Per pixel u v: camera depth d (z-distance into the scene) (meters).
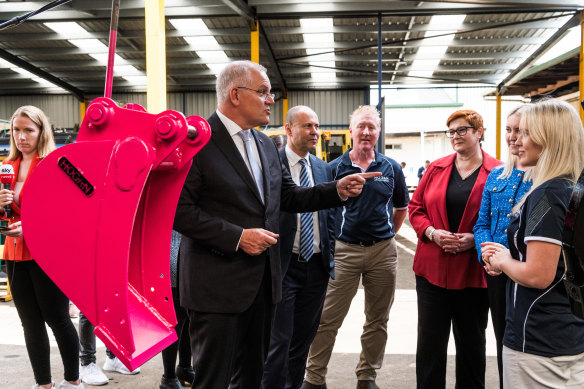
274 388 2.50
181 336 3.12
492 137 27.28
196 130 1.35
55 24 12.23
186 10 10.57
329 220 2.70
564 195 1.53
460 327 2.63
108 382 3.23
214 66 16.27
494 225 2.36
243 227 1.81
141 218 1.44
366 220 2.98
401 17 11.57
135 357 1.19
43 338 2.64
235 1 9.42
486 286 2.52
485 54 14.69
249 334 1.90
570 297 1.26
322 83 18.55
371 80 18.19
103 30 12.71
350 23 12.19
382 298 3.04
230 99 1.84
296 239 2.58
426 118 30.48
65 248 1.23
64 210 1.23
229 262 1.78
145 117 1.22
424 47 14.15
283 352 2.52
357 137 3.05
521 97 19.05
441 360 2.61
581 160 1.57
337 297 3.03
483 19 11.79
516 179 2.31
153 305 1.41
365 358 3.07
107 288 1.20
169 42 13.66
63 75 17.16
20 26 12.19
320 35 13.08
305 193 2.07
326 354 3.03
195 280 1.78
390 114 30.73
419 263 2.64
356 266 3.02
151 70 6.13
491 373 3.32
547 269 1.51
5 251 2.52
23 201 1.25
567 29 11.60
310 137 2.68
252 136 1.99
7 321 4.59
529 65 15.32
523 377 1.62
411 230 11.74
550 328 1.57
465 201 2.56
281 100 19.03
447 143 31.53
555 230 1.51
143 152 1.17
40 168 1.24
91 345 3.22
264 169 1.93
